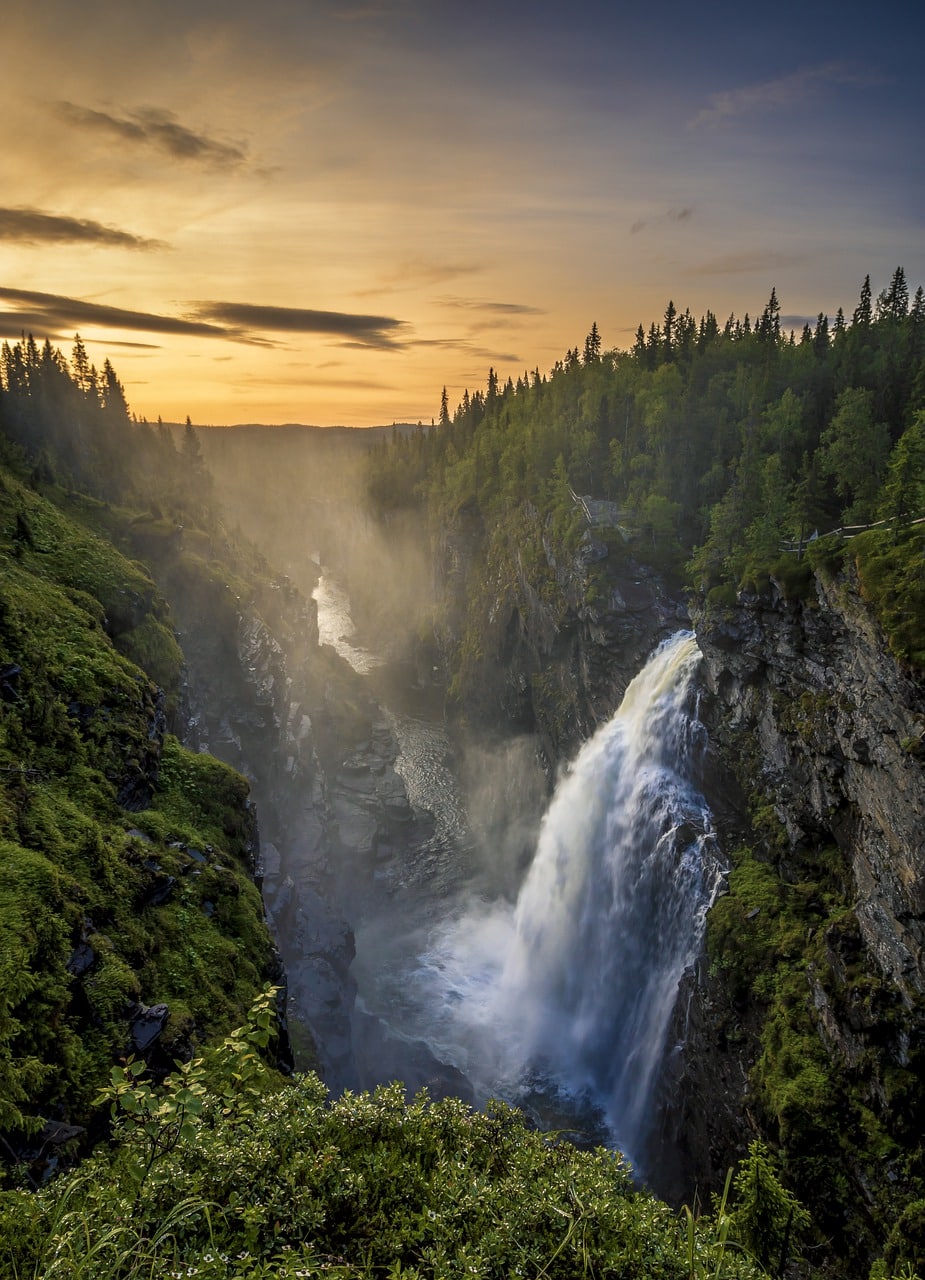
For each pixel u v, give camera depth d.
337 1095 42.59
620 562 72.50
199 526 102.75
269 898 54.44
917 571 35.16
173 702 54.47
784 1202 14.55
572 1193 10.46
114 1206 9.38
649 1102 47.94
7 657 33.62
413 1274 9.03
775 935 40.03
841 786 39.12
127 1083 9.65
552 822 71.25
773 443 71.00
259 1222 9.76
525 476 108.75
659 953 51.56
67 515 70.12
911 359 73.56
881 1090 30.05
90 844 28.33
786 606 44.56
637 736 62.47
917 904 30.53
